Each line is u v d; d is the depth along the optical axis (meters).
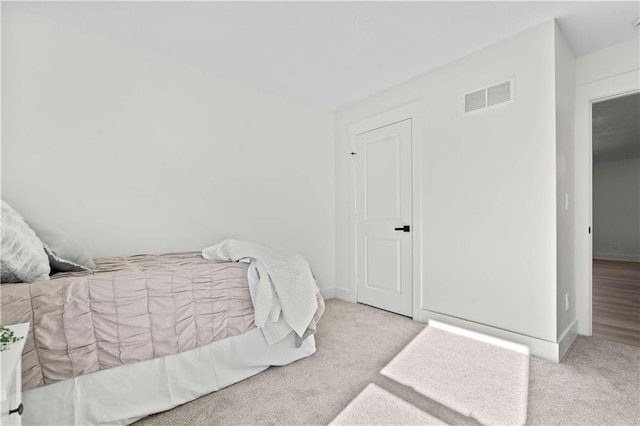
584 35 2.15
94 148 2.17
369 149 3.28
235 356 1.68
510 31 2.12
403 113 2.93
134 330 1.37
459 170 2.46
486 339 2.26
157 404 1.41
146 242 2.38
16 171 1.91
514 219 2.15
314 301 1.93
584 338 2.32
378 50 2.37
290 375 1.77
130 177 2.31
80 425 1.23
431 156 2.67
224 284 1.67
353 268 3.47
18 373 0.90
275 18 2.00
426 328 2.56
